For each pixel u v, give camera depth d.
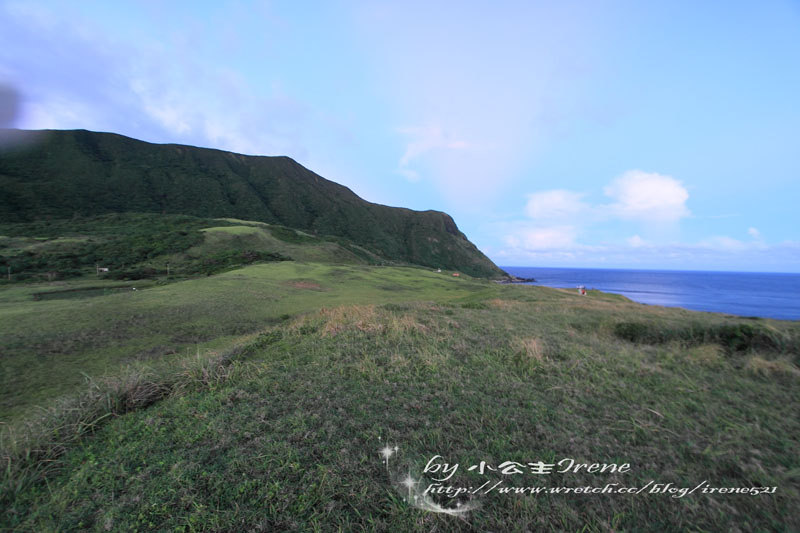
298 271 49.12
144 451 3.11
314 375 4.83
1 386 8.59
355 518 2.31
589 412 3.79
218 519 2.27
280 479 2.63
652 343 8.91
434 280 60.06
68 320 15.91
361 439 3.15
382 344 6.39
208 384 4.69
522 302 16.98
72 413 3.88
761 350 7.39
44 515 2.45
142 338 14.68
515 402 3.99
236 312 21.27
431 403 3.95
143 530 2.23
